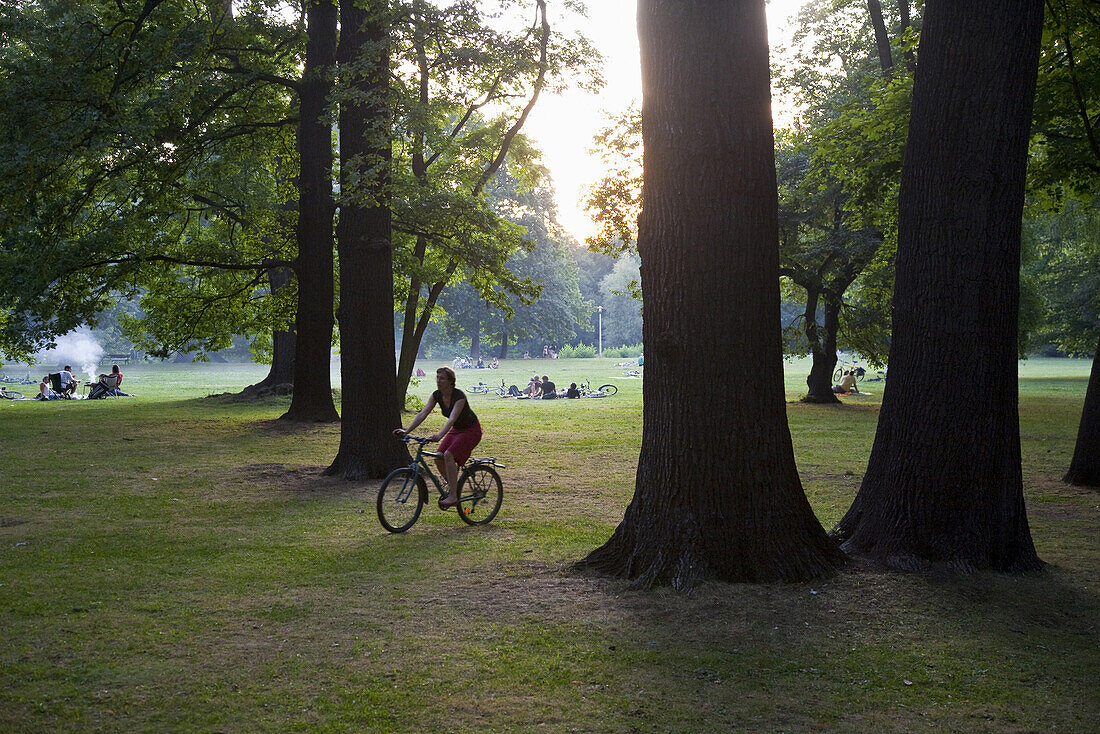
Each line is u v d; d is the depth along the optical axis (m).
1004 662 5.20
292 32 20.27
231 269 23.03
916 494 7.31
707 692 4.65
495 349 104.56
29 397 36.00
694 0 6.74
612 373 61.16
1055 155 14.65
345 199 12.80
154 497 11.25
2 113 15.52
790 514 6.93
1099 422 12.61
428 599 6.48
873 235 28.17
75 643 5.40
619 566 7.12
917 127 7.48
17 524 9.39
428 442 9.40
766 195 6.89
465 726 4.19
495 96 21.45
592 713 4.36
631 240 23.45
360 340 13.16
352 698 4.54
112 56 16.33
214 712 4.33
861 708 4.48
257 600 6.45
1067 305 49.44
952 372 7.25
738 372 6.77
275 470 13.78
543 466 14.83
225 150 20.67
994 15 7.12
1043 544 8.63
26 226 19.20
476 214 20.38
